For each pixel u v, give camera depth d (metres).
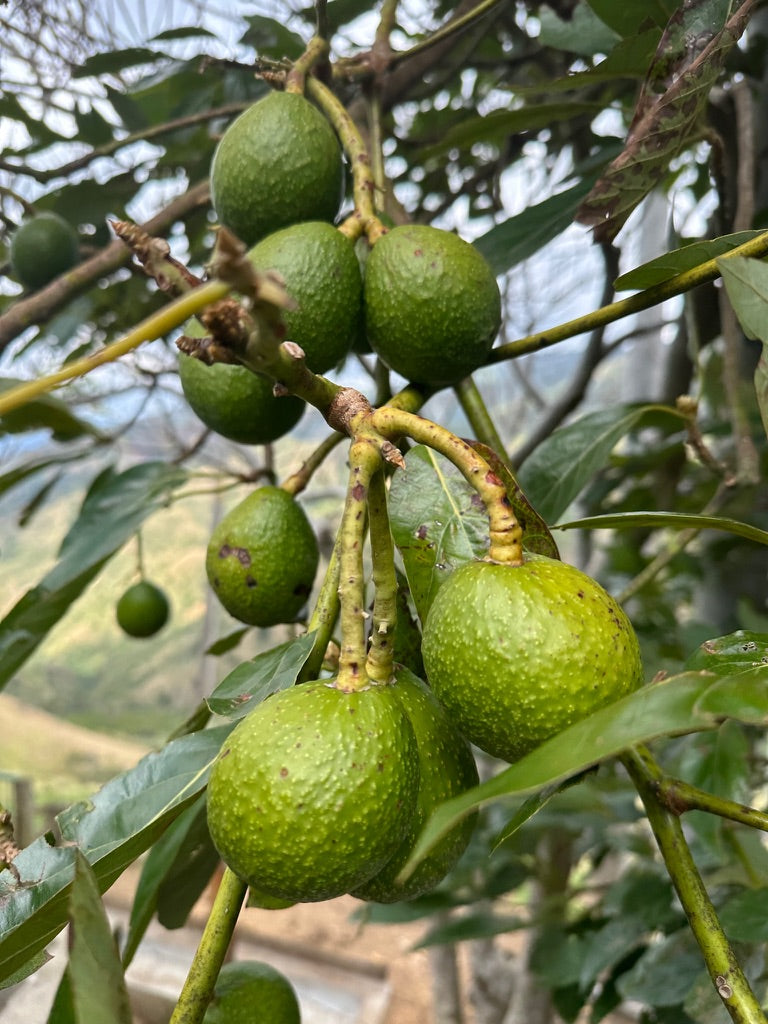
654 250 0.93
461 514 0.31
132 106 0.68
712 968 0.25
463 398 0.38
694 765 0.53
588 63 0.64
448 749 0.27
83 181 0.70
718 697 0.20
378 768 0.24
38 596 0.46
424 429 0.25
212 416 0.39
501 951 1.13
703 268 0.33
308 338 0.35
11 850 0.28
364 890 0.28
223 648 0.52
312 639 0.30
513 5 0.70
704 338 0.72
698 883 0.26
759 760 0.66
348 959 1.63
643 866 0.65
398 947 1.87
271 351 0.23
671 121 0.33
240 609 0.39
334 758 0.24
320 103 0.41
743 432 0.49
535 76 0.79
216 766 0.25
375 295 0.35
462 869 0.70
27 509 0.65
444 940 0.68
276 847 0.24
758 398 0.29
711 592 0.86
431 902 0.70
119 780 0.30
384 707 0.25
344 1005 1.52
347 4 0.61
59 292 0.56
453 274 0.34
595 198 0.34
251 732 0.25
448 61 0.72
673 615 0.91
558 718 0.24
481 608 0.25
